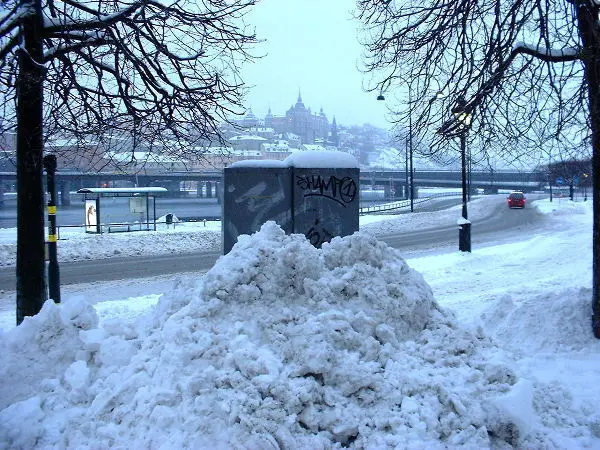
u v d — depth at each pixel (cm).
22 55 799
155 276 1666
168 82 948
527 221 3628
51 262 1167
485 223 3603
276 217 1012
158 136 1009
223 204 1004
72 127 981
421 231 3206
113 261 2019
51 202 1165
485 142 998
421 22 990
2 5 818
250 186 1002
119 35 892
